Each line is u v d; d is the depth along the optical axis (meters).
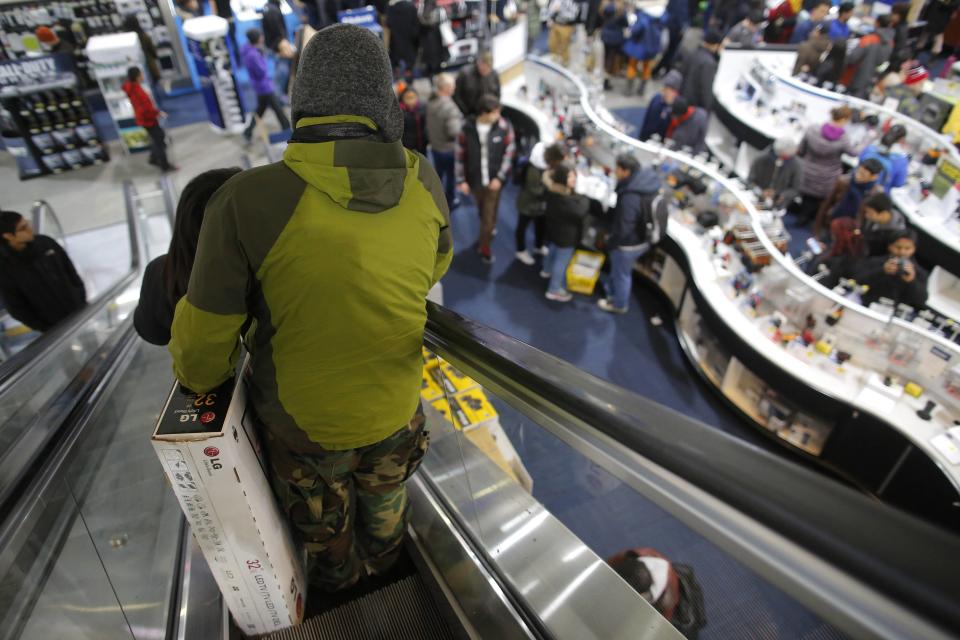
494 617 1.41
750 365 4.61
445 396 1.55
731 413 5.00
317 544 1.51
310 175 0.93
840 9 8.41
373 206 0.95
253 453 1.30
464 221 7.23
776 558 0.52
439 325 1.24
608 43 9.69
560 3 9.62
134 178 8.02
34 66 7.88
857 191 5.67
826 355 4.42
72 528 1.48
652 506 1.49
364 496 1.52
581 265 6.26
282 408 1.17
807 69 7.84
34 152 7.90
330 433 1.19
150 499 1.89
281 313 1.02
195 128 9.15
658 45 9.38
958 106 6.56
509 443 1.58
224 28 8.04
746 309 4.88
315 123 0.93
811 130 6.47
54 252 3.96
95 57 7.68
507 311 5.97
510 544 1.42
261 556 1.35
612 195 6.18
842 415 4.17
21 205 7.51
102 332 3.45
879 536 0.46
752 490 0.56
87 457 1.77
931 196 5.82
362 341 1.06
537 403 0.94
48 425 1.69
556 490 1.56
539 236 6.43
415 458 1.45
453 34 9.73
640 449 0.70
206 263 0.96
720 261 5.30
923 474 3.82
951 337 4.72
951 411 4.01
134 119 8.21
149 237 6.60
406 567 1.79
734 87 8.35
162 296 1.34
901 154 5.90
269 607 1.49
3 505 1.32
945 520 3.71
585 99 6.82
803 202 7.08
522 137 8.00
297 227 0.94
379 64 0.93
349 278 0.97
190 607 1.52
